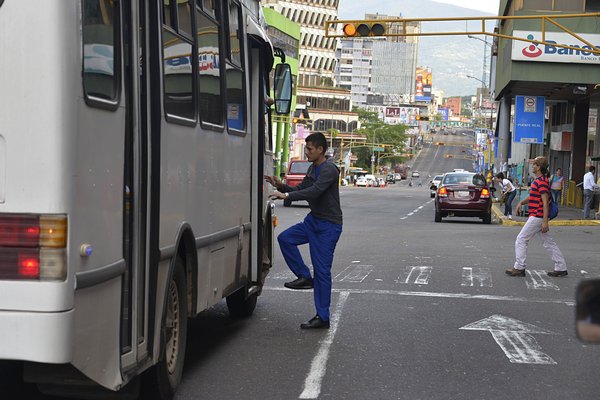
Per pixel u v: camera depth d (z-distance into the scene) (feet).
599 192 139.95
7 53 14.79
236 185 29.01
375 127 613.11
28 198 14.76
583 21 144.36
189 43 22.70
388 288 43.78
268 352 28.40
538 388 24.31
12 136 14.78
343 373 25.61
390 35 84.94
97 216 16.06
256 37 31.30
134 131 18.01
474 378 25.34
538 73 145.69
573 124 178.60
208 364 26.53
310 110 512.63
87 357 15.67
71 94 14.92
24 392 21.68
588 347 30.30
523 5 147.23
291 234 32.94
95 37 16.01
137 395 18.85
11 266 14.75
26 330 14.71
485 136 467.93
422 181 563.48
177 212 21.54
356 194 215.31
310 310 37.06
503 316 36.19
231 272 28.63
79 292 15.29
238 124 29.35
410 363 27.14
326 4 508.12
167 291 20.74
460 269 52.42
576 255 62.95
